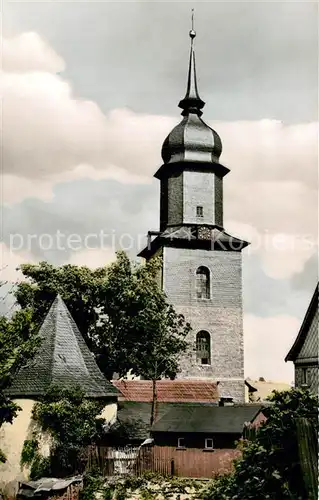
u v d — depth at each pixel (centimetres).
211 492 2814
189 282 6256
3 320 3153
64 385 3788
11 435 3650
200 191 6366
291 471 2339
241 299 6294
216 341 6191
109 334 5172
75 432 3566
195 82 6550
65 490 3105
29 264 5056
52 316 4247
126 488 3391
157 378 5272
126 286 5131
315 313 3972
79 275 5138
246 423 3744
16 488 3509
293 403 2456
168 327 5553
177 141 6397
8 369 3167
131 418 4459
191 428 3838
